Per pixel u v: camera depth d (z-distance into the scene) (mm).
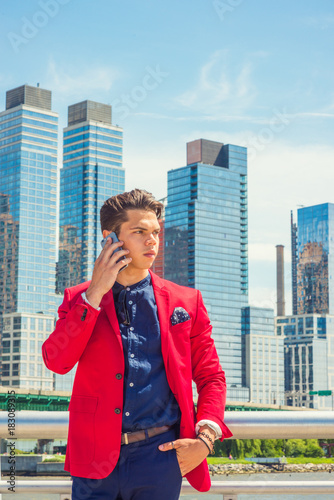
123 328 1837
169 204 167375
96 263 1807
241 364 155625
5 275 160375
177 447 1751
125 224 1856
